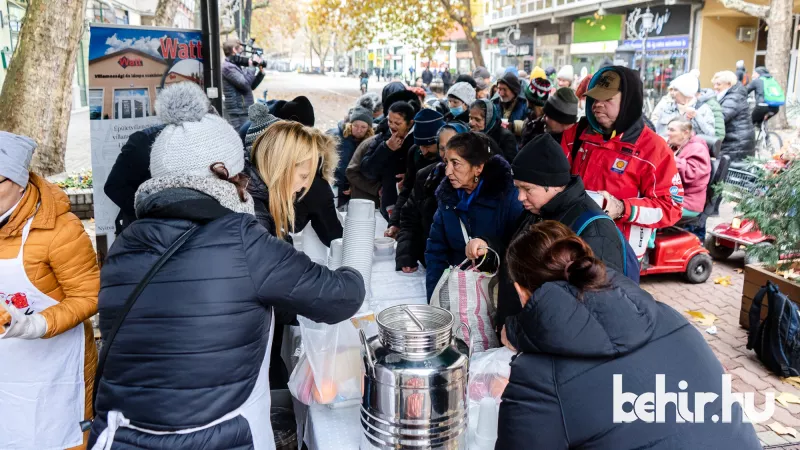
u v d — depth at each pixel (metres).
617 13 24.23
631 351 1.54
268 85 47.88
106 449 1.65
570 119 4.45
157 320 1.62
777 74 14.70
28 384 2.43
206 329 1.61
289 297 1.70
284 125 2.52
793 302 4.51
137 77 4.18
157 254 1.65
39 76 7.92
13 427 2.45
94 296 2.44
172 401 1.62
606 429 1.50
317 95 34.72
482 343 2.40
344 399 2.09
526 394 1.57
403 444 1.72
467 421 1.84
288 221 2.57
